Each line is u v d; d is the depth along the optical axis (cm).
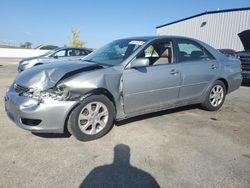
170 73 447
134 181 273
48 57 1088
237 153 346
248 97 736
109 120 388
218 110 562
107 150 345
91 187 261
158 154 336
